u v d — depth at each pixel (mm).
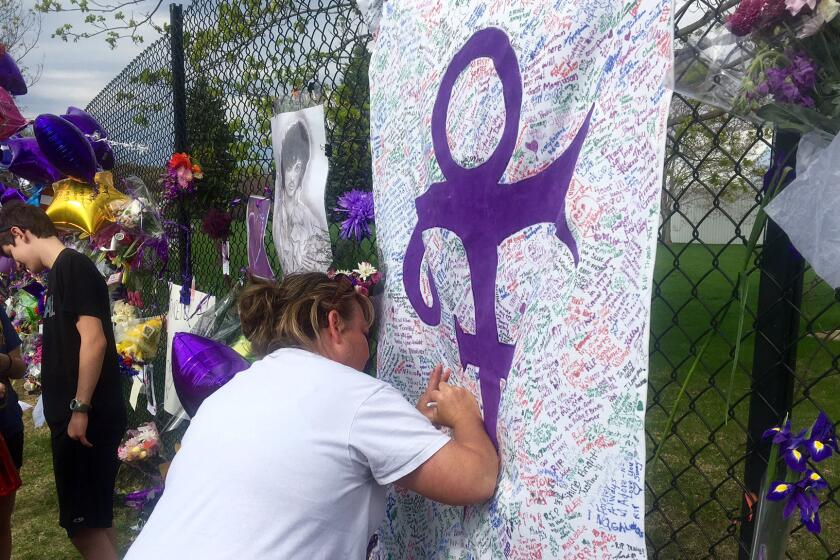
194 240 3920
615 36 1156
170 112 4125
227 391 1535
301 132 2340
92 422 2912
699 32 1211
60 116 4035
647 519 1960
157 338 3893
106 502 2963
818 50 950
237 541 1311
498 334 1439
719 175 1508
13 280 5543
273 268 3088
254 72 3049
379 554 2008
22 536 3719
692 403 1572
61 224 3975
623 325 1072
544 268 1291
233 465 1376
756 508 1207
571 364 1158
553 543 1191
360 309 1646
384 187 1958
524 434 1267
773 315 1315
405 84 1824
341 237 2248
